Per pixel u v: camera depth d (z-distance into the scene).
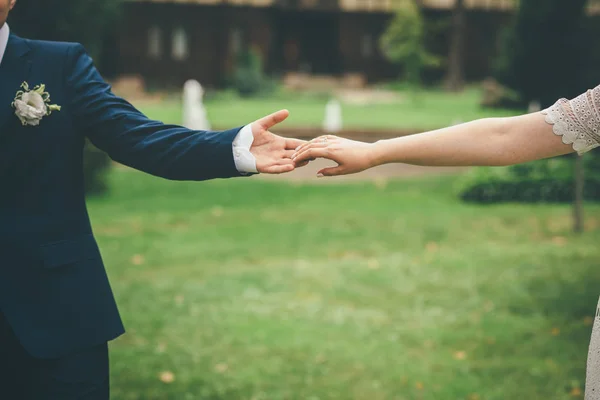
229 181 13.20
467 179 11.56
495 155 1.98
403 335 5.35
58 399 2.04
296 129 14.27
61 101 2.13
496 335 5.32
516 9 12.94
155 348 5.05
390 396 4.28
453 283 6.76
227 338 5.27
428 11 46.28
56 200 2.10
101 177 12.03
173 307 6.02
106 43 42.38
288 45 48.47
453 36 42.03
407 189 12.56
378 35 46.78
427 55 36.16
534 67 12.77
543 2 12.27
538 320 5.66
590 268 7.23
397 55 35.81
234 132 2.12
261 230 9.19
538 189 11.17
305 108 29.98
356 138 14.34
